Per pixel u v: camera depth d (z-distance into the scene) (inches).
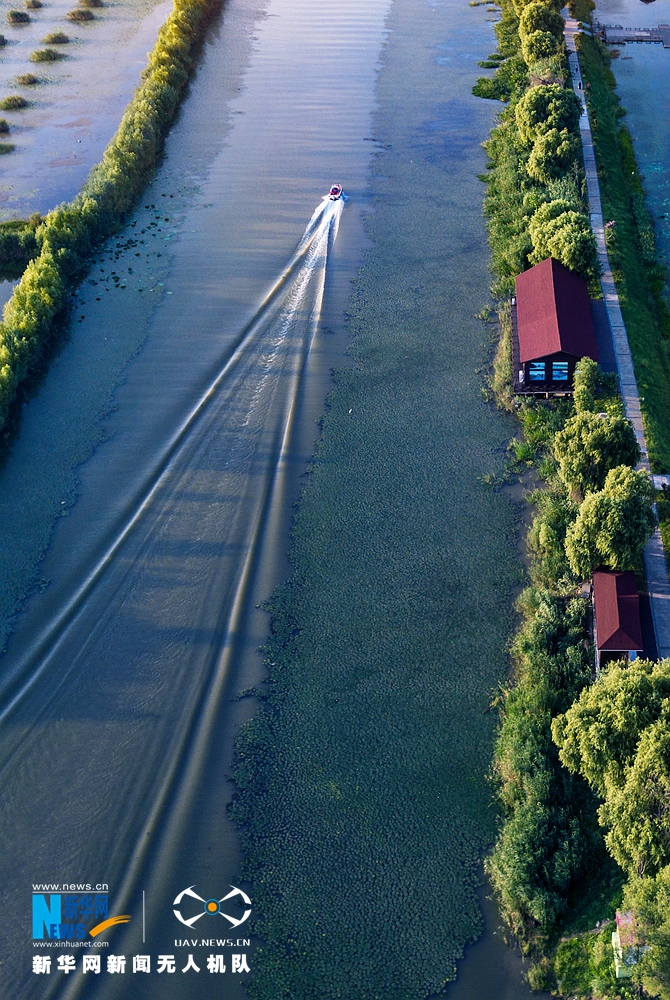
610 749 1774.1
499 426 2967.5
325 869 1894.7
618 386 2952.8
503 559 2539.4
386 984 1721.2
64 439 2972.4
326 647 2329.0
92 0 6717.5
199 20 6136.8
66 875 1899.6
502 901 1820.9
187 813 1996.8
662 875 1599.4
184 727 2162.9
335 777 2052.2
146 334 3425.2
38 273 3518.7
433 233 3959.2
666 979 1501.0
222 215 4156.0
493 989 1702.8
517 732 2041.1
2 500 2751.0
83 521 2682.1
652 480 2605.8
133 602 2448.3
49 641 2354.8
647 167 4377.5
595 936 1718.8
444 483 2778.1
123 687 2249.0
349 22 6343.5
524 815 1878.7
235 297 3604.8
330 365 3245.6
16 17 6387.8
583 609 2288.4
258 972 1747.0
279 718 2174.0
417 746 2105.1
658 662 2122.3
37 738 2142.0
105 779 2062.0
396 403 3075.8
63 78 5580.7
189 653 2321.6
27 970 1763.0
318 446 2920.8
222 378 3198.8
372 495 2746.1
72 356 3331.7
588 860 1847.9
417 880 1870.1
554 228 3398.1
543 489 2723.9
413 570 2518.5
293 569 2532.0
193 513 2699.3
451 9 6486.2
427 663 2282.2
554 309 3041.3
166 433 2982.3
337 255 3836.1
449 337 3356.3
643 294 3484.3
